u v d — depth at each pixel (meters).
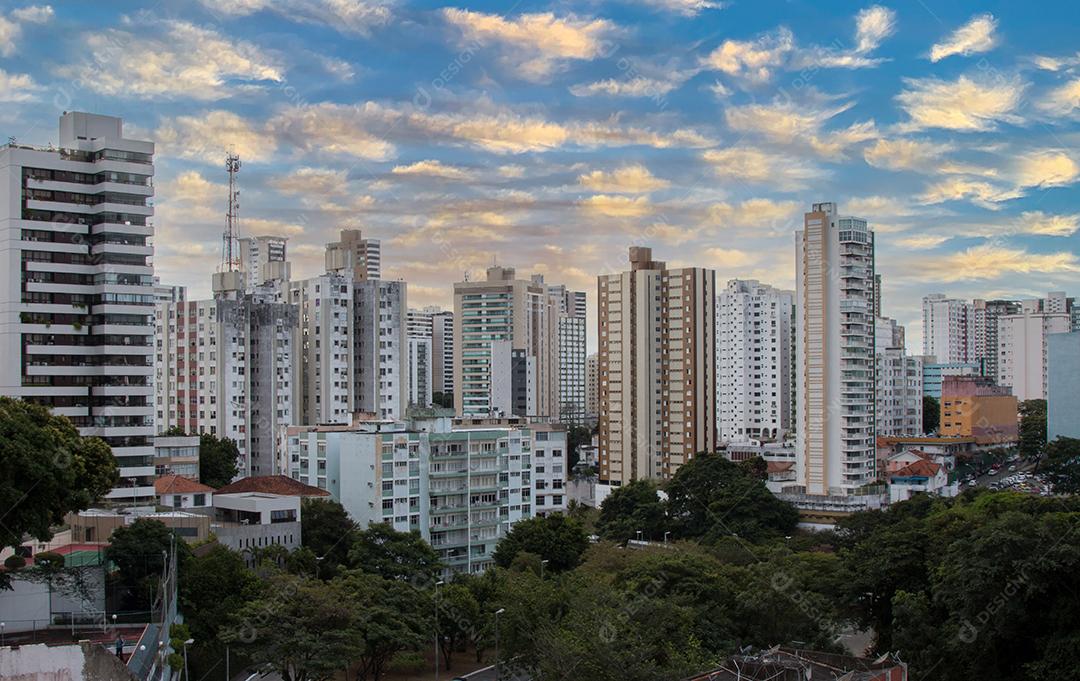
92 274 146.75
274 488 149.00
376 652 104.19
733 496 178.38
